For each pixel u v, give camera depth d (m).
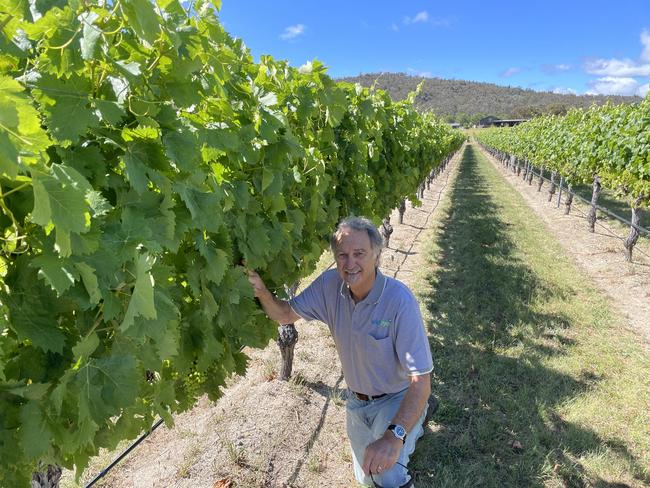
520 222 12.57
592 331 5.72
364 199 4.82
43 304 1.12
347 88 4.73
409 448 2.48
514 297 6.71
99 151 1.36
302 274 3.26
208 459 3.35
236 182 2.29
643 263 8.59
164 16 1.43
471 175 27.19
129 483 3.20
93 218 1.11
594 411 4.03
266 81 3.04
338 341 2.54
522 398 4.17
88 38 1.17
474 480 3.27
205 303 1.86
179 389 2.07
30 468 1.22
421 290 7.02
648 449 3.59
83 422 1.17
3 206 1.00
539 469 3.37
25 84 1.16
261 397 4.07
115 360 1.23
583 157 11.73
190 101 1.60
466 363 4.79
